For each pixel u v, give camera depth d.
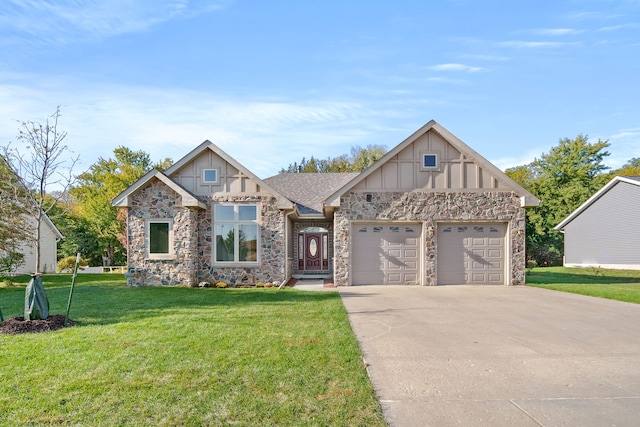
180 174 17.20
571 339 7.28
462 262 16.34
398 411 4.27
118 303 11.21
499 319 9.12
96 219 33.91
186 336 7.12
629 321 8.90
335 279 16.23
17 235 18.02
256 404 4.32
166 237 16.38
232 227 17.12
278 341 6.79
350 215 16.31
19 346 6.52
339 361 5.73
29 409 4.22
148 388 4.75
